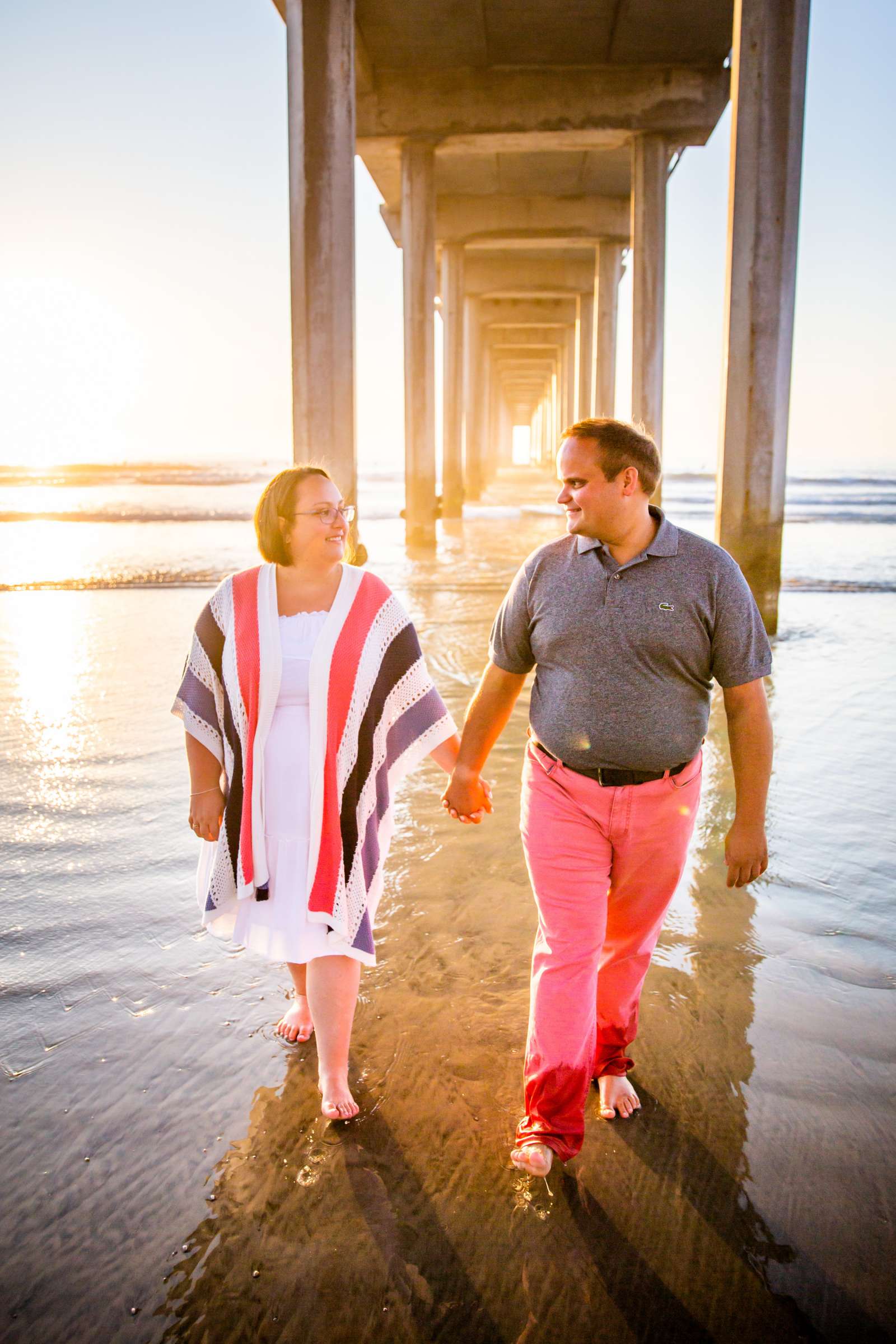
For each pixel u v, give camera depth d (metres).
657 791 2.15
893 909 3.47
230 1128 2.32
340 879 2.28
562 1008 2.13
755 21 8.98
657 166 19.02
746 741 2.15
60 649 8.12
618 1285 1.87
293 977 2.67
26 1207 2.06
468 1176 2.17
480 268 36.03
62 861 3.87
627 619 2.07
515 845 4.12
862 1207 2.07
